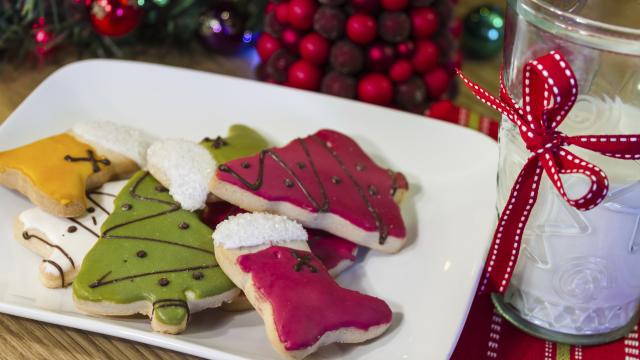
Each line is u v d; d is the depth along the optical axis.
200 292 0.52
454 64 0.73
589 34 0.46
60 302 0.53
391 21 0.66
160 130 0.65
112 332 0.50
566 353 0.54
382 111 0.64
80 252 0.54
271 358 0.50
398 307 0.54
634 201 0.49
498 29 0.77
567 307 0.54
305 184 0.56
